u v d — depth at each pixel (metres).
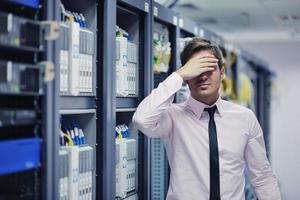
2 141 1.45
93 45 2.08
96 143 2.14
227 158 2.12
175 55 3.14
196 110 2.15
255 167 2.27
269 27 7.64
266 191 2.28
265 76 8.48
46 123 1.62
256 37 8.96
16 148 1.50
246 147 2.25
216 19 6.79
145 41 2.59
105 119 2.13
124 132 2.53
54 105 1.65
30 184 1.60
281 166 9.53
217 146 2.11
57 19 1.68
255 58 7.01
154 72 2.91
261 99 7.94
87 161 2.04
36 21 1.60
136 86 2.55
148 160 2.58
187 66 2.05
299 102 9.34
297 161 9.45
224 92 4.82
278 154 9.53
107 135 2.13
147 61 2.59
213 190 2.08
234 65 5.51
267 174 2.28
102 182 2.13
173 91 2.05
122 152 2.36
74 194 1.93
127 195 2.45
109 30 2.15
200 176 2.10
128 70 2.43
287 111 9.44
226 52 4.94
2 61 1.46
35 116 1.60
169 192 2.20
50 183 1.63
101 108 2.14
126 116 2.60
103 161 2.12
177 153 2.17
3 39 1.45
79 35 1.96
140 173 2.58
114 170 2.19
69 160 1.91
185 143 2.14
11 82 1.48
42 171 1.62
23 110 1.53
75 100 1.96
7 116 1.46
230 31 8.16
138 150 2.58
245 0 5.33
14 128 1.57
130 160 2.48
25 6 1.59
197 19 6.79
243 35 8.66
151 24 2.64
